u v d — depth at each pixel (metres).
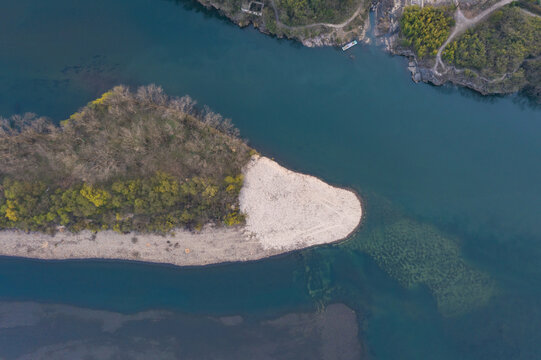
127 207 79.25
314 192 84.00
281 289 83.75
